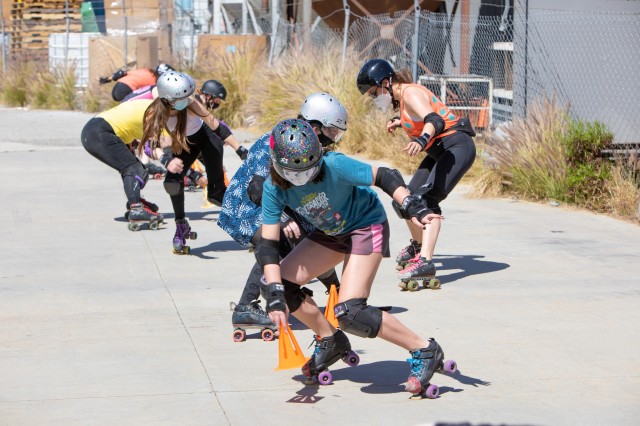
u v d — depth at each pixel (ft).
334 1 102.12
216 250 46.68
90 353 29.81
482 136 71.26
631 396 25.64
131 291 38.17
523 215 55.36
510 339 31.22
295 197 24.20
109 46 126.21
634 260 43.75
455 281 39.96
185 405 25.07
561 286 38.81
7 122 110.93
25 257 44.68
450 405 24.98
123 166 51.96
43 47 149.59
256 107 97.76
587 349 30.09
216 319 34.01
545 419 23.84
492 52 84.53
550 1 67.82
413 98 38.86
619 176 57.47
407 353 29.99
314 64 92.48
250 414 24.41
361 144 80.28
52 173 72.95
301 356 24.90
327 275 31.22
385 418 24.06
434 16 95.55
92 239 49.19
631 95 65.82
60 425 23.56
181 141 42.29
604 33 65.98
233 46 111.14
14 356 29.48
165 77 41.42
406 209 24.17
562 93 67.10
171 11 141.28
